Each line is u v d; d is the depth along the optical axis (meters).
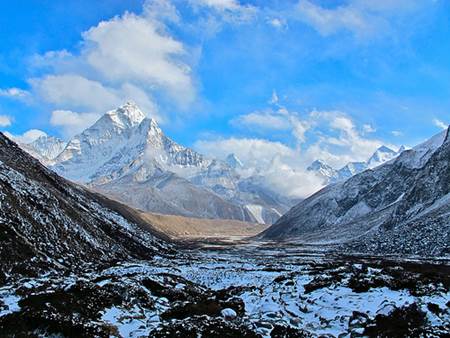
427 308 22.53
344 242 149.50
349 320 22.59
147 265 58.81
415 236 102.69
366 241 123.81
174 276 41.62
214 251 130.25
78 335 18.53
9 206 48.66
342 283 33.50
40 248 46.44
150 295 29.02
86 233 62.59
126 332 20.53
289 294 32.22
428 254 91.19
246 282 43.78
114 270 49.91
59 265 45.31
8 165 67.94
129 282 30.27
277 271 54.91
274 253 119.69
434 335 18.06
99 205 100.62
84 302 23.34
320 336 20.17
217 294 34.38
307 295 30.81
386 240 112.69
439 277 32.94
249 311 26.94
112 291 26.50
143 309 25.81
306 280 40.25
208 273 51.94
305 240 188.12
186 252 113.81
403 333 18.77
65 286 26.62
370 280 31.78
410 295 27.53
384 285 30.84
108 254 62.94
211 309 24.72
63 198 74.62
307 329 21.89
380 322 20.75
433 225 101.50
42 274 39.72
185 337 18.34
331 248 134.88
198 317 21.27
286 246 162.12
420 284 29.94
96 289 25.48
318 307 26.77
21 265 38.81
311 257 97.38
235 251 131.62
